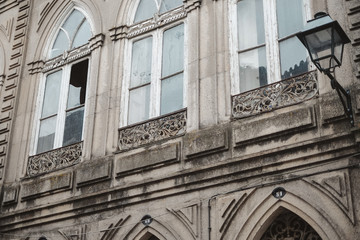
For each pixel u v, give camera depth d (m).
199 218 9.68
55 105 13.56
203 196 9.82
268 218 9.02
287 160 9.05
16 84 14.35
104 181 11.27
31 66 14.40
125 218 10.66
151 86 11.84
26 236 12.12
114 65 12.56
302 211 8.66
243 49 10.82
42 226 11.98
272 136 9.39
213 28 11.24
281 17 10.62
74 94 13.33
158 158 10.58
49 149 13.09
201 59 11.12
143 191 10.55
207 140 10.09
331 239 8.23
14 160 13.35
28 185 12.58
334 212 8.34
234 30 11.07
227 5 11.34
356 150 8.48
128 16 13.05
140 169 10.79
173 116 11.00
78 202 11.45
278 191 9.00
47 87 13.98
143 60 12.36
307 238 8.85
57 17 14.66
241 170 9.45
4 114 14.10
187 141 10.37
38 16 15.16
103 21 13.38
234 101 10.31
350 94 8.85
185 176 10.09
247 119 9.88
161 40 12.23
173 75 11.62
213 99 10.53
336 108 8.88
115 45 12.82
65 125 13.05
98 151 11.77
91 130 12.09
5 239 12.45
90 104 12.46
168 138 10.75
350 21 9.38
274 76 10.18
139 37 12.67
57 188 11.92
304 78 9.61
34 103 13.86
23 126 13.64
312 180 8.73
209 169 9.83
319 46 7.98
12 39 15.34
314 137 8.98
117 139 11.66
